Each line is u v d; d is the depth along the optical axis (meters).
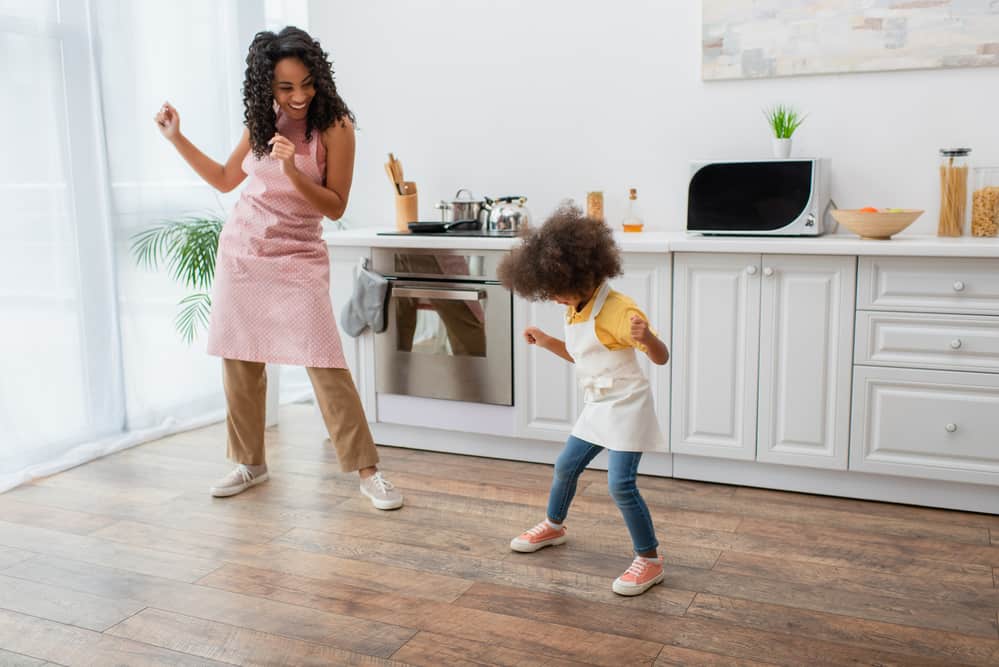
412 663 1.94
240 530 2.69
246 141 2.92
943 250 2.60
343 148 2.77
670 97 3.40
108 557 2.51
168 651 2.01
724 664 1.92
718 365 2.95
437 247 3.25
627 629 2.07
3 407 3.17
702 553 2.48
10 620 2.16
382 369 3.47
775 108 3.25
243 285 2.85
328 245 3.45
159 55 3.68
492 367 3.26
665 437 3.06
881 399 2.78
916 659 1.93
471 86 3.73
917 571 2.35
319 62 2.67
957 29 2.96
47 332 3.32
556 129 3.60
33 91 3.22
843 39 3.11
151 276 3.72
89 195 3.44
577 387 3.15
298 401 4.26
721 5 3.24
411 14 3.79
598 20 3.47
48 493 3.04
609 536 2.60
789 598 2.21
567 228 2.12
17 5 3.13
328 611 2.18
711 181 3.02
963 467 2.71
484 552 2.50
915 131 3.08
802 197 2.90
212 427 3.84
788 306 2.84
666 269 2.96
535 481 3.10
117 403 3.60
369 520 2.75
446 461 3.35
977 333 2.64
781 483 2.98
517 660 1.94
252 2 4.09
